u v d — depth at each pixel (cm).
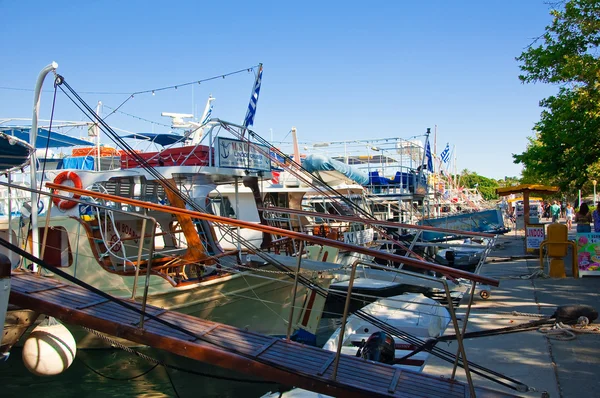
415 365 779
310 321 1016
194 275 959
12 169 989
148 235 1147
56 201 969
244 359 547
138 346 921
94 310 629
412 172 2234
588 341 732
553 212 3012
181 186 1141
